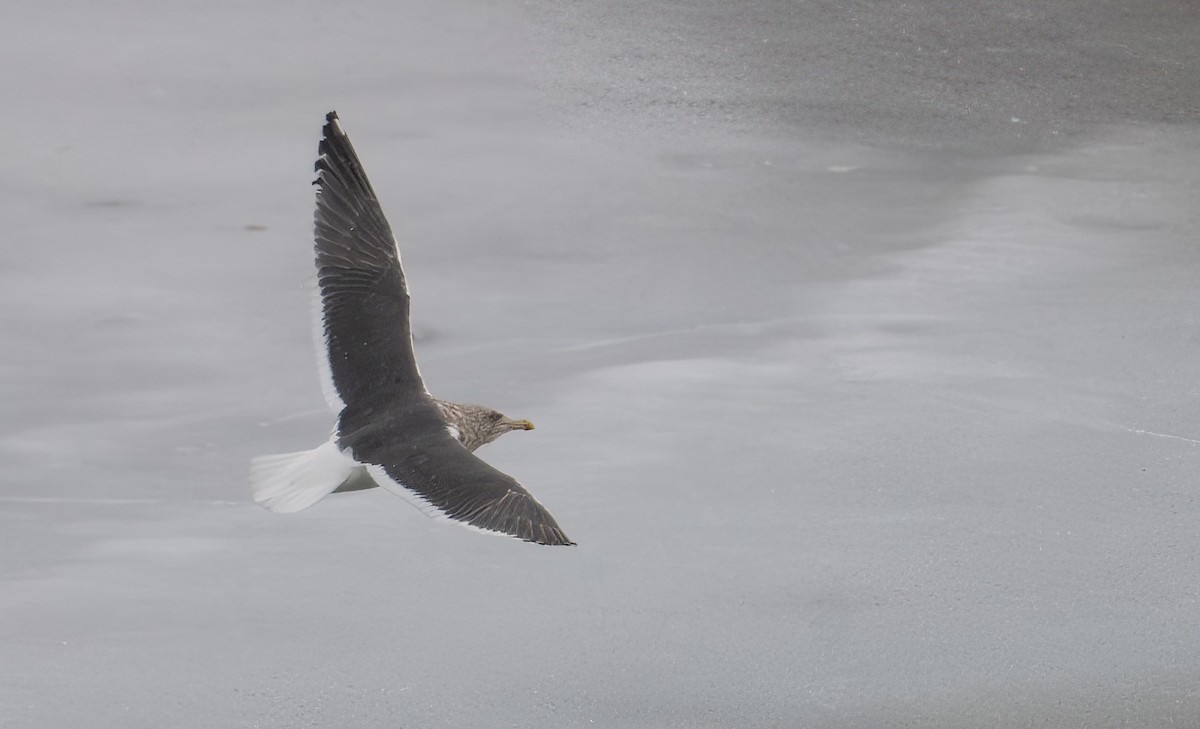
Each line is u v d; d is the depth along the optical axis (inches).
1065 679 369.1
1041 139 794.8
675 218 683.4
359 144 748.6
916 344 565.3
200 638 382.6
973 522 439.8
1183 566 416.5
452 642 384.5
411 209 677.9
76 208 670.5
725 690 366.3
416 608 398.6
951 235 674.8
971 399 518.9
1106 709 358.0
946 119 809.5
